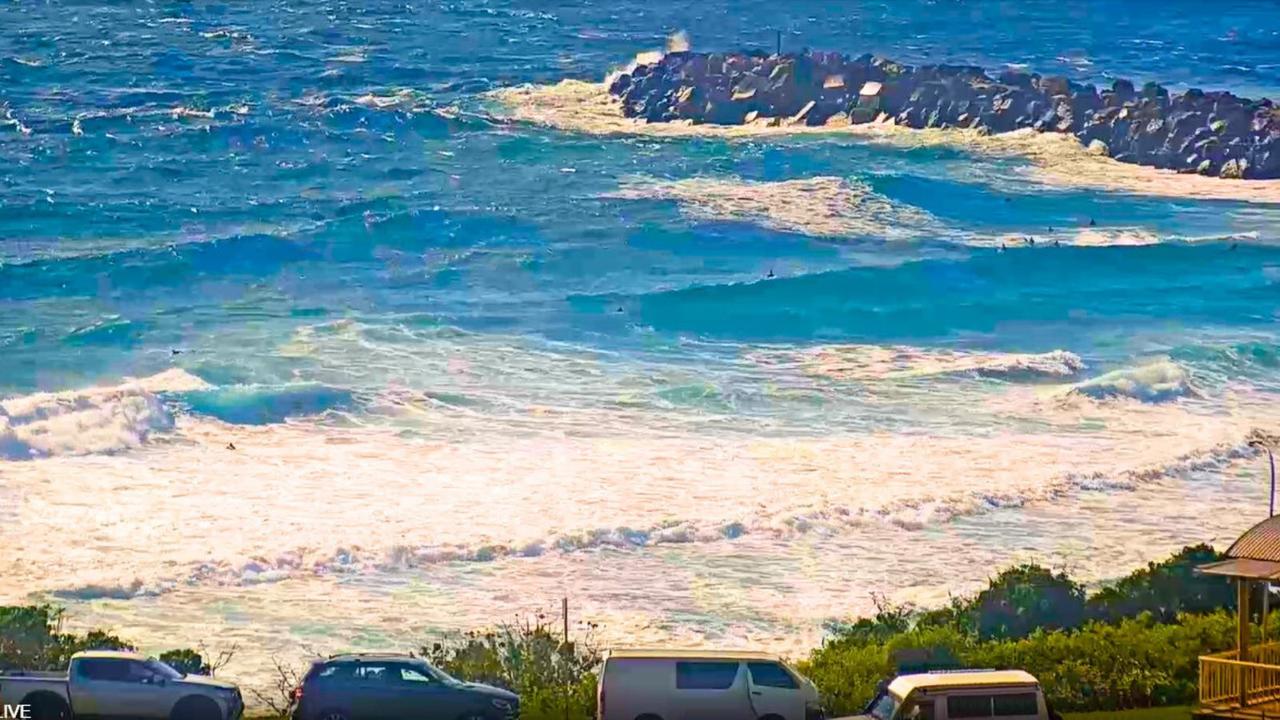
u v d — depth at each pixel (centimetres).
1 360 6581
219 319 7319
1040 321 7762
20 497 4866
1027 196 10325
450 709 3166
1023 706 2925
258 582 4269
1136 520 4938
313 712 3148
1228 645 3512
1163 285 8419
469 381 6425
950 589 4331
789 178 10600
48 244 8675
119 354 6725
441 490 5028
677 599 4231
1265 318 7888
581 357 6869
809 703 3106
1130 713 3297
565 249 8706
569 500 4941
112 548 4438
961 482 5188
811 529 4762
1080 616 3844
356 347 6881
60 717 3109
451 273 8269
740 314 7619
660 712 3084
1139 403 6306
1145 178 11156
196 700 3153
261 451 5441
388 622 4041
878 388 6475
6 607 3769
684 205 9675
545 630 3866
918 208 9931
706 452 5516
